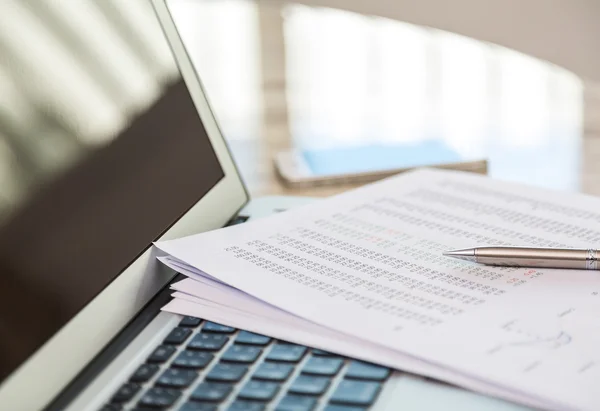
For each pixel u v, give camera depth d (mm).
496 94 1189
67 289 437
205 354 422
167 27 665
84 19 561
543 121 1052
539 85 1226
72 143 497
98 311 449
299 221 600
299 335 430
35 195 448
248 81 1219
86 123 518
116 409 377
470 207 631
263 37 1449
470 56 1387
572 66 1555
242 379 398
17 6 498
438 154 857
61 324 420
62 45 526
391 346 405
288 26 1528
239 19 1562
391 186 685
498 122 1059
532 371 380
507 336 415
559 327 425
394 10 1868
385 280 492
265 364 408
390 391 382
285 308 450
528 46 1646
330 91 1183
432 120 1061
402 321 433
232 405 375
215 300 478
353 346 415
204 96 678
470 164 822
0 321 388
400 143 918
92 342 434
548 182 848
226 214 638
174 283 506
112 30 589
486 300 462
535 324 429
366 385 384
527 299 462
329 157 875
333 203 642
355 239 564
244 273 497
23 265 418
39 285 420
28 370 388
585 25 1644
